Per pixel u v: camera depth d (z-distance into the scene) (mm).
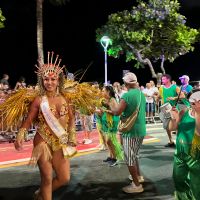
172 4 21078
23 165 7352
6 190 5820
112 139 7184
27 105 4547
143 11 20703
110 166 7234
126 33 20469
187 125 4125
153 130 12266
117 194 5578
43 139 4418
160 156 8102
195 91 4438
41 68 4523
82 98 4973
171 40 21438
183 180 4289
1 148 9055
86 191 5727
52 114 4398
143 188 5832
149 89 14625
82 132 11492
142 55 21797
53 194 5582
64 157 4445
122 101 5371
